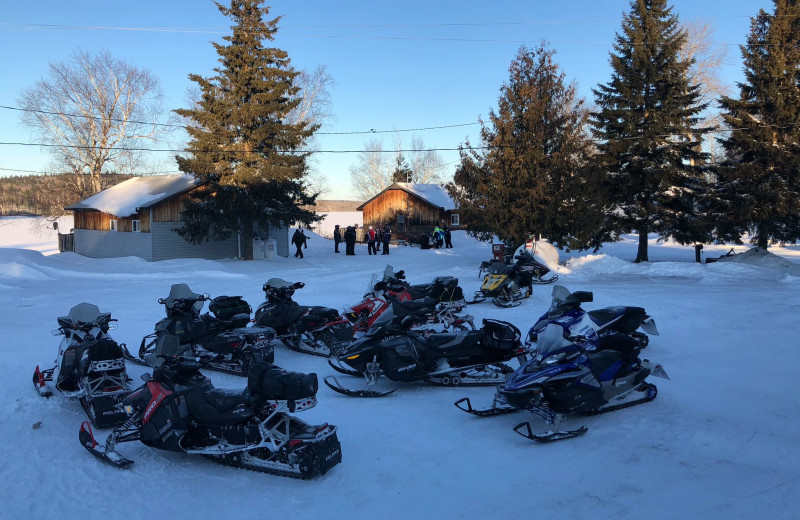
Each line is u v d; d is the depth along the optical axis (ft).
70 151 136.36
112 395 19.25
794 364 26.27
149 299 49.55
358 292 52.60
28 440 18.02
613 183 85.66
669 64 83.10
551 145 78.74
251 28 86.94
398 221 158.51
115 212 92.58
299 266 87.25
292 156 90.94
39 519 13.11
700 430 18.53
